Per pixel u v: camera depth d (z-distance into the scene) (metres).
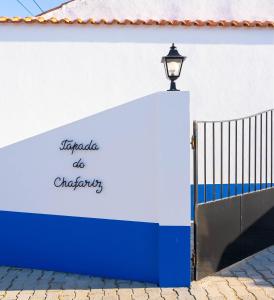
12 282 6.09
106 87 8.56
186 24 8.79
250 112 9.13
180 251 5.76
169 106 5.70
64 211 6.47
